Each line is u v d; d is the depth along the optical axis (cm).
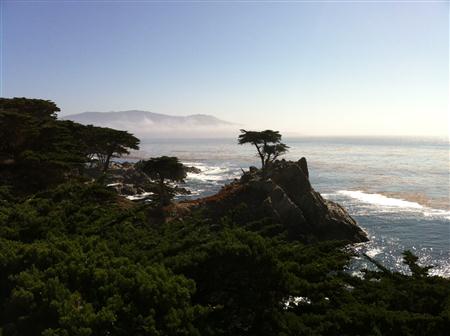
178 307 1231
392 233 5575
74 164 4384
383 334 1179
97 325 1097
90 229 1897
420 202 7669
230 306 1426
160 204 5203
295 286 1404
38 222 1838
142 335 1132
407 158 17812
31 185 4150
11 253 1428
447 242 5141
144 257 1548
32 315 1175
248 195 5512
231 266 1455
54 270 1319
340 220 5356
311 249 1741
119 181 7706
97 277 1291
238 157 19662
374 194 8619
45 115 7075
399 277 1593
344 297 1402
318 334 1156
